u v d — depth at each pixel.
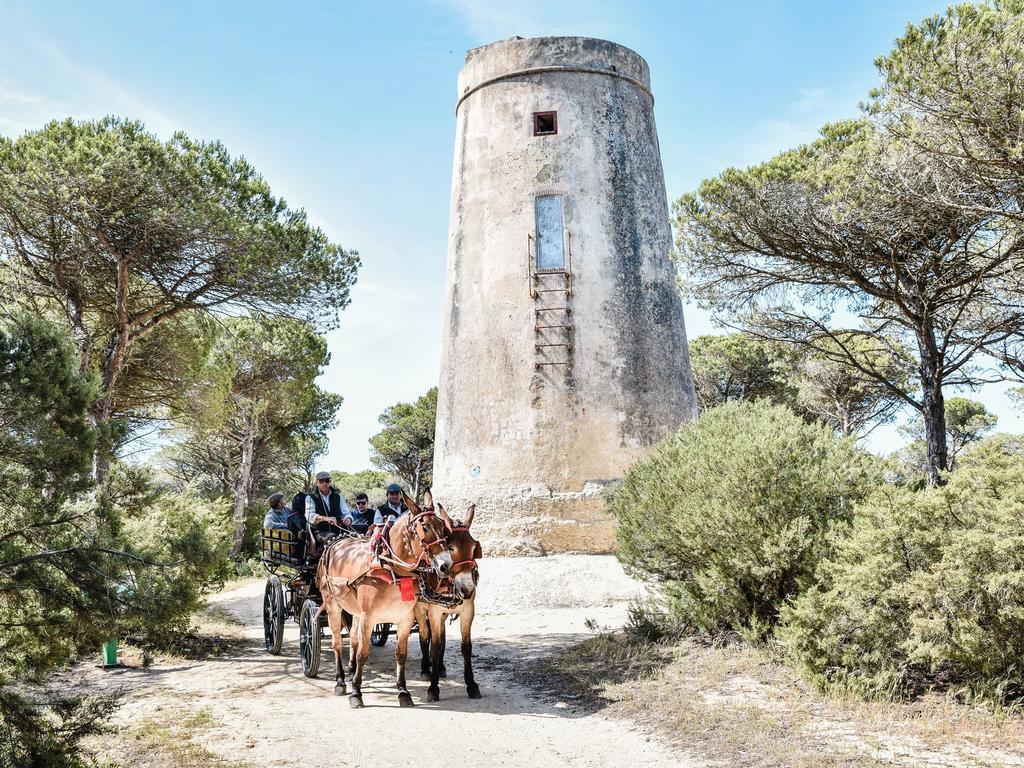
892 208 13.25
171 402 21.25
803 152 16.25
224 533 13.84
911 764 5.83
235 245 16.70
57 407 6.91
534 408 18.64
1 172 14.87
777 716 7.25
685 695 8.15
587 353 18.86
